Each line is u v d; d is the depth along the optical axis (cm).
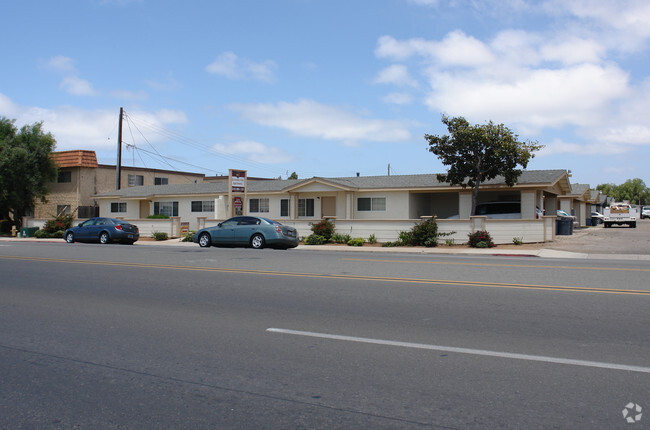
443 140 2625
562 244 2339
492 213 2916
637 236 2853
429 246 2344
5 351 645
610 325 730
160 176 4975
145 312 852
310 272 1295
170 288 1075
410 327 735
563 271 1298
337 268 1378
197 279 1190
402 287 1056
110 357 616
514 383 512
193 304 912
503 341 658
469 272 1282
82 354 630
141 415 452
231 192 2933
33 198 3959
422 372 548
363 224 2547
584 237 2783
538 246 2270
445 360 586
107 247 2259
